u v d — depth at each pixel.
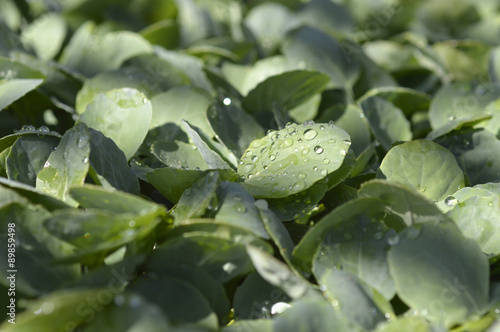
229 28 0.79
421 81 0.72
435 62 0.72
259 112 0.65
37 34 0.75
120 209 0.55
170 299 0.55
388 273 0.55
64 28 0.74
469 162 0.62
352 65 0.70
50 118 0.68
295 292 0.55
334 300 0.54
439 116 0.67
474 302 0.55
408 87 0.72
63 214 0.54
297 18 0.77
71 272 0.55
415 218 0.56
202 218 0.56
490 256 0.56
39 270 0.54
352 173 0.60
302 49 0.70
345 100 0.68
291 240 0.57
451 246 0.56
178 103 0.63
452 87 0.67
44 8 0.81
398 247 0.55
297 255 0.56
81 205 0.56
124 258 0.55
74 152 0.57
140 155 0.62
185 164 0.60
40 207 0.55
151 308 0.53
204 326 0.54
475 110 0.67
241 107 0.65
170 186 0.58
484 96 0.67
